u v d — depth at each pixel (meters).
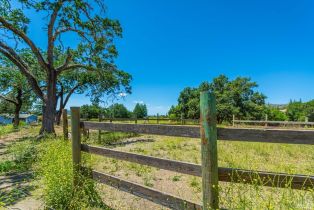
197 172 2.71
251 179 2.40
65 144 5.43
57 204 3.73
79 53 16.61
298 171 5.60
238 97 40.53
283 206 2.33
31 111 39.84
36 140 10.56
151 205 3.95
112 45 17.22
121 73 20.47
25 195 4.38
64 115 5.61
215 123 2.51
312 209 2.14
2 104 42.50
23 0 13.52
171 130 2.99
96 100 23.23
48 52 15.23
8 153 8.46
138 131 3.39
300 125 22.03
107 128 3.86
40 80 22.23
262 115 40.19
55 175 3.98
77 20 15.04
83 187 3.91
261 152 8.91
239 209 2.42
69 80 29.30
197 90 44.41
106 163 6.92
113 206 3.88
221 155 7.94
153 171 6.21
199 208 2.65
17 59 14.71
